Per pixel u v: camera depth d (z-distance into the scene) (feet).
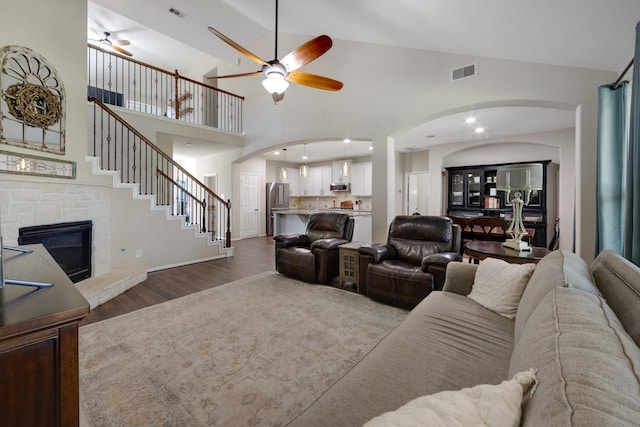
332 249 12.32
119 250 13.56
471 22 9.02
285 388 5.66
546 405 1.67
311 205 34.37
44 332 2.54
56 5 9.77
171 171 20.11
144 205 14.51
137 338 7.61
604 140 8.07
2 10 8.20
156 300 10.50
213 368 6.30
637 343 2.75
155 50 23.32
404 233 11.43
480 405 1.92
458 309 5.94
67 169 10.20
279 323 8.48
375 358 4.17
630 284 3.51
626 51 8.02
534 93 10.48
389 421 1.85
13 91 8.39
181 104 27.71
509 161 21.12
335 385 3.67
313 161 33.17
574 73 9.86
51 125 9.55
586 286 3.67
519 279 5.69
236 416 4.96
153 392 5.55
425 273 9.13
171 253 15.64
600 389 1.61
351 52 15.19
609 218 7.95
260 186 28.71
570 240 17.52
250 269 15.16
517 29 8.57
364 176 29.17
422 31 10.85
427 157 25.58
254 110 20.93
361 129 14.98
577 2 6.61
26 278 3.54
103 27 19.56
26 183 8.76
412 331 4.98
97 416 4.95
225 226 24.63
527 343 2.68
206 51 21.22
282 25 15.88
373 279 10.12
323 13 12.23
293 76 10.55
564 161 17.81
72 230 10.44
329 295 10.89
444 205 24.39
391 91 13.98
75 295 3.02
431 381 3.64
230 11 16.43
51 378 2.60
